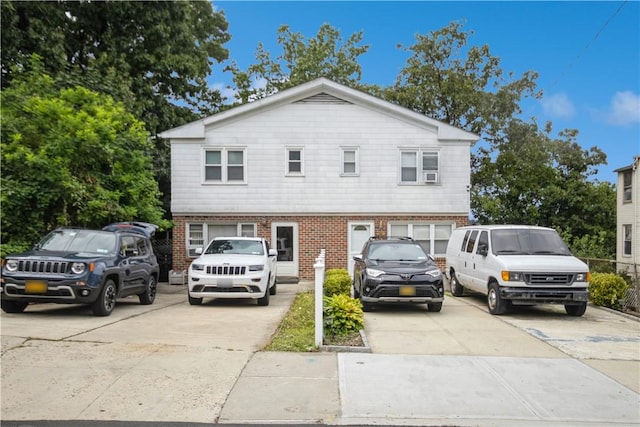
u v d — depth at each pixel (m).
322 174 20.42
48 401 5.30
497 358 7.32
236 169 20.39
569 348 8.09
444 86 28.47
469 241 13.91
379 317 10.97
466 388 5.98
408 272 11.27
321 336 7.74
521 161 28.38
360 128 20.44
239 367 6.61
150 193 16.09
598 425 5.03
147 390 5.69
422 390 5.87
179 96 25.70
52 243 10.98
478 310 12.23
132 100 19.80
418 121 20.44
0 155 12.52
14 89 15.25
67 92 14.71
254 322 10.04
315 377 6.28
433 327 9.78
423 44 29.25
